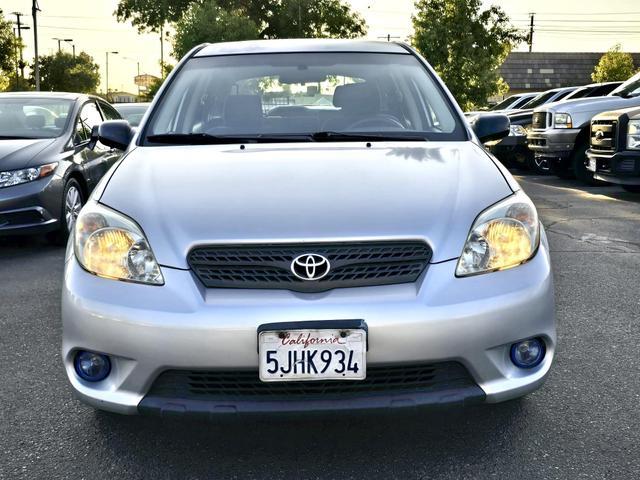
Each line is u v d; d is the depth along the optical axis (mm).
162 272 2209
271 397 2158
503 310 2195
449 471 2225
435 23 29000
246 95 3338
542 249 2393
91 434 2521
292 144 2994
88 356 2281
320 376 2119
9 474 2258
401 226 2252
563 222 6918
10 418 2664
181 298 2162
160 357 2143
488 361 2197
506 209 2369
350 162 2691
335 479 2193
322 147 2928
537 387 2295
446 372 2201
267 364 2109
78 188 6469
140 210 2367
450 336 2141
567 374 2998
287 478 2205
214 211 2334
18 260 5672
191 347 2121
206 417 2148
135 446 2428
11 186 5684
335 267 2186
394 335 2113
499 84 30531
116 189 2537
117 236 2293
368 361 2123
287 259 2191
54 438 2494
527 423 2541
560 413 2617
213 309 2133
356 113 3287
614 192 9391
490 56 29312
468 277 2215
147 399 2188
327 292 2166
